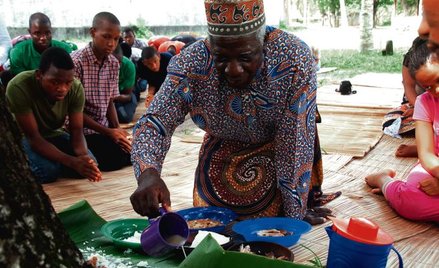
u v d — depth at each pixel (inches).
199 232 89.7
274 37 93.8
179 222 79.6
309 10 944.9
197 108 99.3
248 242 85.4
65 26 465.1
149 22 533.0
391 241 70.9
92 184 139.7
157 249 75.7
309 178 101.5
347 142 172.7
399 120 180.5
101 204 121.6
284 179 99.4
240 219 104.2
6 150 41.6
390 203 117.6
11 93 132.1
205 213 101.7
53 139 145.7
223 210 101.8
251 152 105.3
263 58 93.0
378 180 126.5
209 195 106.4
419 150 112.8
